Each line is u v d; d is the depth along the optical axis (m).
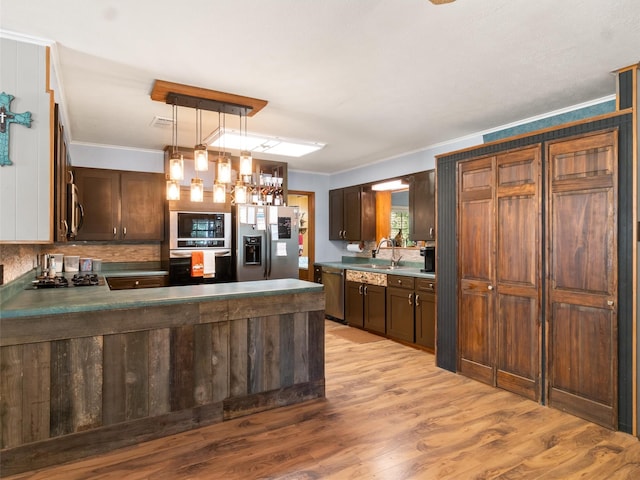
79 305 2.20
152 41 2.31
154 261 5.29
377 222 6.13
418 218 4.96
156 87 2.90
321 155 5.44
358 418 2.73
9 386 2.05
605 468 2.13
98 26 2.14
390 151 5.20
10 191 2.20
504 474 2.07
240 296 2.71
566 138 2.82
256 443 2.38
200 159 2.87
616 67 2.68
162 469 2.11
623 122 2.54
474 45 2.38
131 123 3.93
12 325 2.05
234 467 2.13
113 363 2.31
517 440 2.43
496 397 3.09
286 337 2.94
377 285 5.09
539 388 2.97
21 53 2.23
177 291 2.79
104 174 4.74
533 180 3.03
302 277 7.43
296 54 2.48
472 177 3.51
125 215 4.85
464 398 3.07
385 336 5.00
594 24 2.14
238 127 4.09
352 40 2.31
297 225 5.67
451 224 3.72
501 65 2.65
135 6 1.95
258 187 5.66
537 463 2.18
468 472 2.09
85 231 4.64
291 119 3.82
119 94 3.13
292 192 6.55
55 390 2.16
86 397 2.24
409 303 4.56
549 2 1.94
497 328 3.29
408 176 5.14
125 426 2.35
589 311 2.69
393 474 2.06
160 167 5.22
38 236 2.27
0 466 2.04
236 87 3.00
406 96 3.21
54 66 2.47
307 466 2.14
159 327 2.45
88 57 2.50
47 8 1.96
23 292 2.74
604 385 2.61
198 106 3.30
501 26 2.16
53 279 3.45
